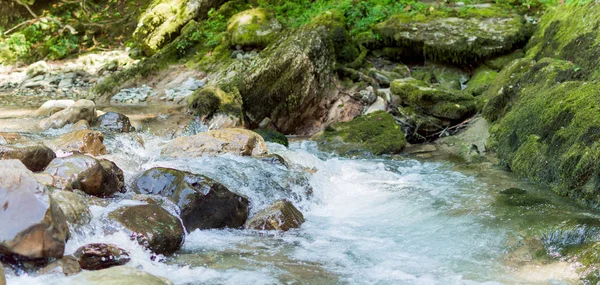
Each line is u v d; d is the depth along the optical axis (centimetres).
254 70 934
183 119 862
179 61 1164
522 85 774
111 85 1069
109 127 753
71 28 1395
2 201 373
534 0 1071
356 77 997
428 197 606
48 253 370
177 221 465
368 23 1097
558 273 411
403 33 1032
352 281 404
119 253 401
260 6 1277
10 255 366
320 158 800
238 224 526
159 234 439
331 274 415
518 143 697
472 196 597
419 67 1048
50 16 1482
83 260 387
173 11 1285
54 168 486
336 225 539
